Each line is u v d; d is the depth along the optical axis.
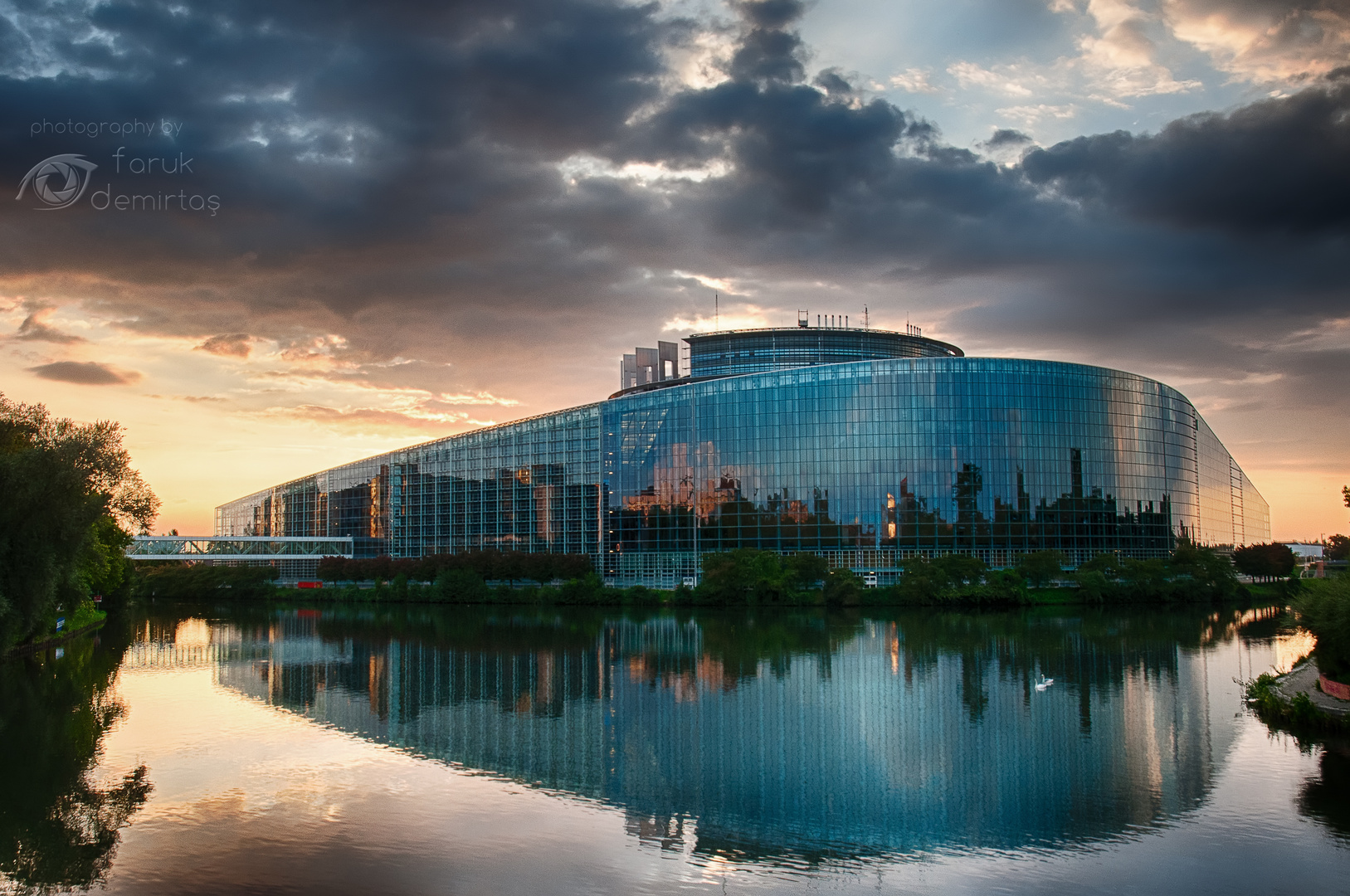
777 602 171.50
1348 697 67.31
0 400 101.31
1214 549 196.00
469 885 42.34
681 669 95.75
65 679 93.38
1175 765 58.38
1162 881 42.09
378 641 123.75
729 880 42.97
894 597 170.62
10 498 84.12
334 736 68.19
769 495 196.88
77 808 52.25
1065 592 177.38
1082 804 51.97
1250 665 94.81
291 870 43.69
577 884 42.47
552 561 193.75
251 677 93.94
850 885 42.41
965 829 48.66
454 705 78.69
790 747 64.19
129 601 190.50
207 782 57.19
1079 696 78.94
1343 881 41.88
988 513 190.38
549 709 76.88
